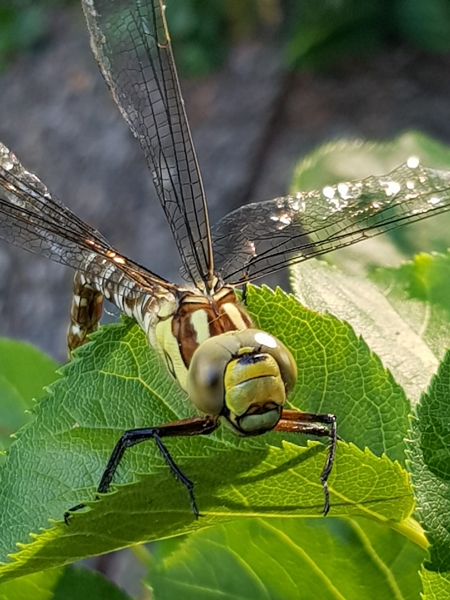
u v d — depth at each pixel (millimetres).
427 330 136
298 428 127
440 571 113
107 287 159
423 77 506
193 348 137
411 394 132
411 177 156
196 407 132
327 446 116
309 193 159
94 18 166
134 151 550
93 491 128
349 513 120
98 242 162
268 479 117
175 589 132
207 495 117
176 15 543
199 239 156
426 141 163
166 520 118
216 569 132
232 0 535
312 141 497
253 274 153
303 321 132
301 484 117
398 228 155
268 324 135
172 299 146
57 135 578
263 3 535
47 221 165
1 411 153
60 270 497
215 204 488
